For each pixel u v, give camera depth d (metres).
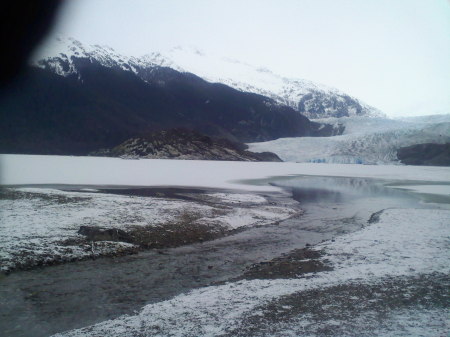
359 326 6.46
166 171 52.56
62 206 18.78
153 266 10.91
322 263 10.61
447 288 8.38
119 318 7.15
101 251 12.03
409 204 25.92
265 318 6.87
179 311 7.31
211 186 34.28
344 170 77.88
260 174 54.81
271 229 16.59
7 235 12.68
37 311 7.62
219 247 13.35
